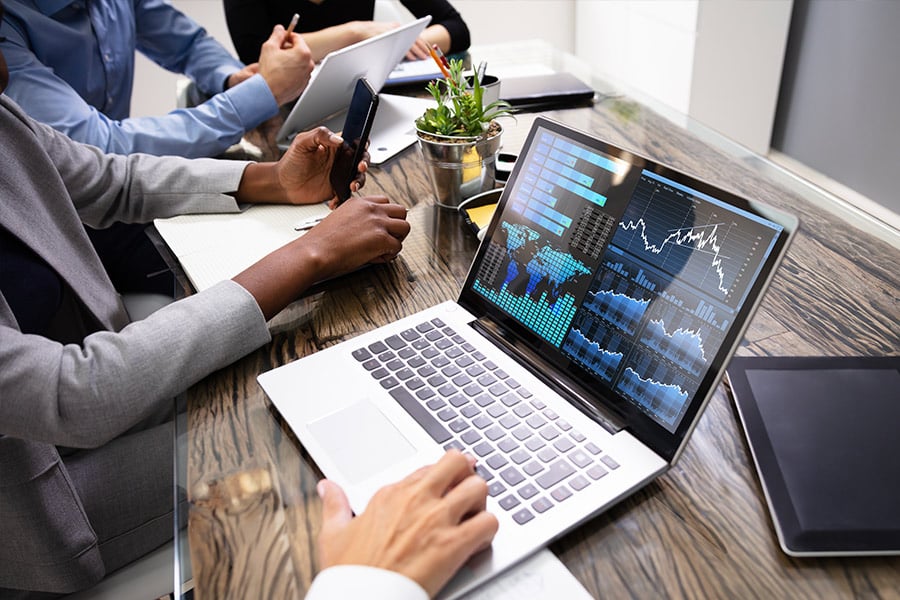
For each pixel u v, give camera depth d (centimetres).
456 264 97
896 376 70
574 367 72
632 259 70
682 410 62
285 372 77
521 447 65
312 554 58
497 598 53
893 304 82
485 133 103
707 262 63
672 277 66
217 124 138
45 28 148
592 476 61
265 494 64
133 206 114
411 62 173
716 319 62
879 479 59
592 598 53
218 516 62
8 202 93
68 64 154
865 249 92
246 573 57
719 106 300
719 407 70
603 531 58
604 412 68
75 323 105
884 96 253
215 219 110
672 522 59
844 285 86
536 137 83
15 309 92
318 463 65
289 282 85
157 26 177
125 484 92
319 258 88
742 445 65
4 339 71
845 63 266
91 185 111
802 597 52
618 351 69
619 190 73
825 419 65
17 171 95
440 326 83
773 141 317
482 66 113
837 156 283
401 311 88
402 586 50
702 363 62
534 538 56
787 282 87
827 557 54
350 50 128
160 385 74
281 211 112
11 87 131
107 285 106
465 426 68
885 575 53
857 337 77
